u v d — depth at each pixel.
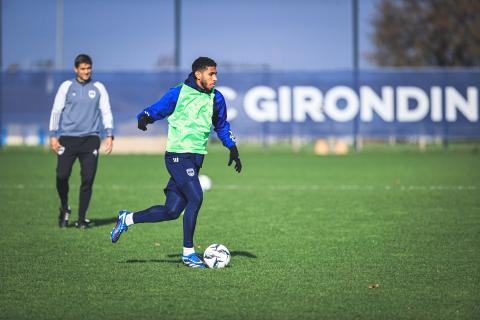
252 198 28.81
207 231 20.69
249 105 58.72
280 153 62.41
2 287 13.71
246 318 11.65
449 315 11.83
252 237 19.64
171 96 15.33
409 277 14.60
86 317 11.73
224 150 68.50
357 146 61.25
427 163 49.19
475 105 59.25
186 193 15.42
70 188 32.84
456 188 32.31
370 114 59.06
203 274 14.82
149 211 15.74
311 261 16.25
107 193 30.61
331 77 58.88
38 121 57.91
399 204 26.78
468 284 13.98
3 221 22.59
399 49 90.25
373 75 58.97
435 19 85.81
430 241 18.95
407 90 59.19
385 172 41.50
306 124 58.84
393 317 11.73
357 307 12.30
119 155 58.44
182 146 15.38
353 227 21.36
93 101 21.11
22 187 32.69
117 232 15.85
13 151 61.81
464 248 17.92
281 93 58.72
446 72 59.19
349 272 15.05
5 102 57.91
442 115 59.28
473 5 83.94
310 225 21.77
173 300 12.73
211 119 15.67
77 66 20.98
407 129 59.22
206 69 15.11
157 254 17.12
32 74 57.75
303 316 11.77
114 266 15.67
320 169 44.03
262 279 14.37
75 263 16.00
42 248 17.91
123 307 12.30
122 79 58.25
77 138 21.09
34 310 12.13
